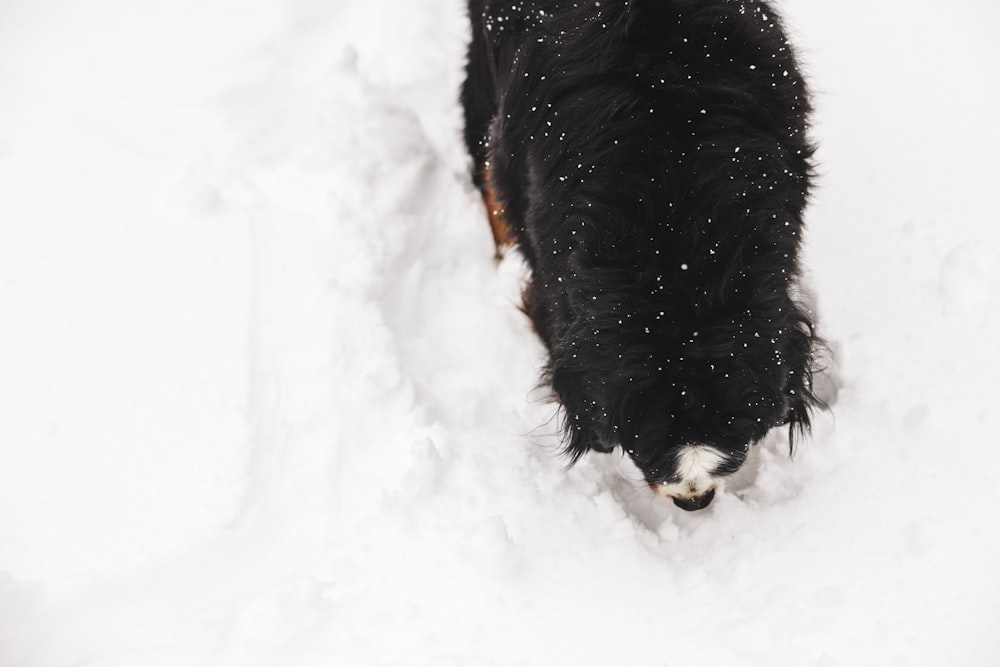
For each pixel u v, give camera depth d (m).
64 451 3.65
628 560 3.23
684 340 2.61
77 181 4.36
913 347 3.53
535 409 3.69
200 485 3.54
